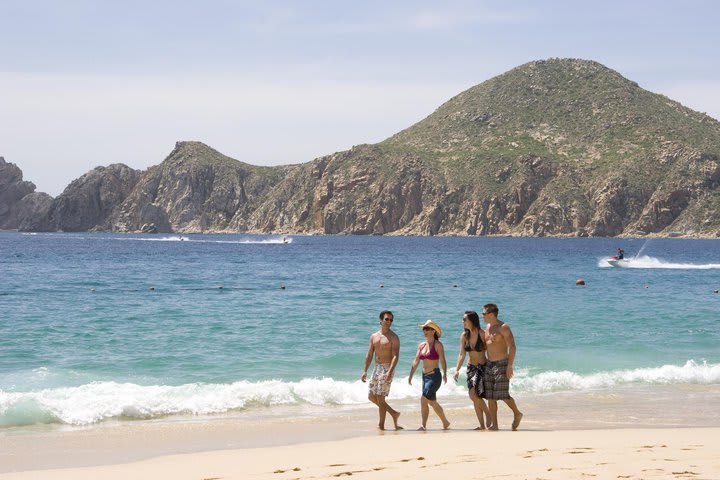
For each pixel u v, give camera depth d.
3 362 28.64
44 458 15.86
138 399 21.75
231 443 17.38
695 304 53.09
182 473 13.70
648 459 13.78
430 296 58.06
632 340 35.62
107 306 49.34
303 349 32.12
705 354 32.06
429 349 18.83
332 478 12.76
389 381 18.73
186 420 20.23
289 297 56.88
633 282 78.38
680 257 162.75
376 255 157.12
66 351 31.25
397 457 14.54
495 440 16.52
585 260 136.75
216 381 25.52
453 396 23.62
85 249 185.12
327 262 123.31
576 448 15.16
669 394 24.44
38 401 21.00
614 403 22.84
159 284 70.12
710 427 19.06
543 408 22.02
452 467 13.26
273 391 23.20
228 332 37.09
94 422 19.88
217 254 157.88
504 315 45.12
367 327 39.00
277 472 13.52
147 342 33.81
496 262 126.75
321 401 22.75
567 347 33.47
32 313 44.75
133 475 13.62
